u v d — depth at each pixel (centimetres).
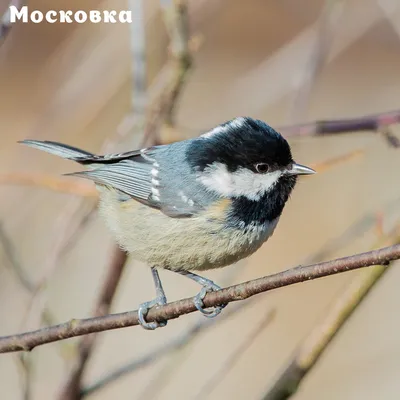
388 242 727
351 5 1106
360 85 1853
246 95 1091
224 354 1312
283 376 741
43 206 1148
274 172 799
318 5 1605
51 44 1820
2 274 1098
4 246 834
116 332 1284
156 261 835
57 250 817
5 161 1235
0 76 1766
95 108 1045
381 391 1222
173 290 1402
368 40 1861
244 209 793
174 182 814
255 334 802
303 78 959
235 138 798
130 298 1388
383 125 818
